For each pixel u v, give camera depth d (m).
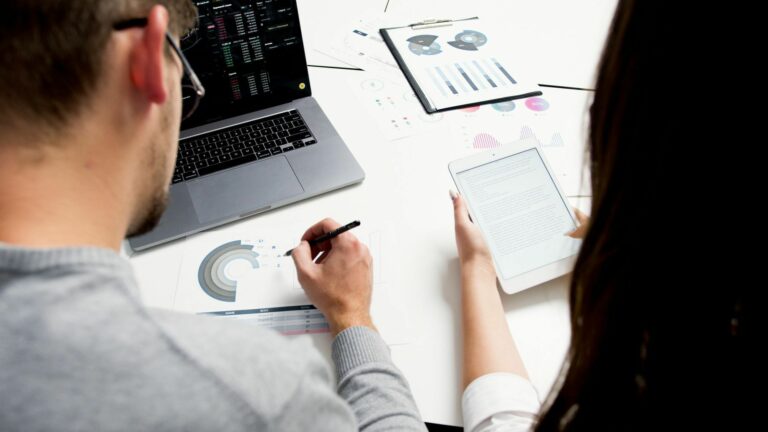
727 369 0.35
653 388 0.38
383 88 1.12
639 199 0.34
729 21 0.28
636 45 0.32
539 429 0.48
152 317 0.35
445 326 0.74
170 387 0.33
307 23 1.29
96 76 0.36
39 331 0.32
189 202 0.87
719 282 0.32
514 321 0.74
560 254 0.78
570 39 1.25
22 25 0.33
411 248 0.82
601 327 0.38
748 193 0.30
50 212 0.35
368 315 0.73
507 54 1.19
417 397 0.68
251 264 0.81
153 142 0.43
